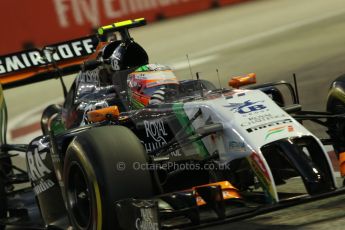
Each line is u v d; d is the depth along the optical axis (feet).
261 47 207.00
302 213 67.36
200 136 65.51
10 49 246.27
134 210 58.23
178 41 248.52
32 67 99.14
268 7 300.81
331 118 73.77
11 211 85.92
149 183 62.39
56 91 199.21
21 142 138.51
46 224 76.13
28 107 182.91
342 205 67.41
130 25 83.71
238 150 62.13
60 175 70.85
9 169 96.73
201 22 285.02
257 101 66.23
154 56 226.79
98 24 268.00
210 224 58.08
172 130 69.00
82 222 66.23
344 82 73.77
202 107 66.23
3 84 98.17
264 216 69.10
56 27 255.91
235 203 64.03
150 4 297.74
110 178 61.11
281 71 164.04
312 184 58.75
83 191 66.74
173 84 76.28
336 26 219.61
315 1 297.33
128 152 62.44
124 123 73.46
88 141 63.16
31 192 90.02
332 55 169.78
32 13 252.21
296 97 76.38
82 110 82.53
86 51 100.22
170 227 59.57
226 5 319.68
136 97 76.28
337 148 74.64
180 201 59.77
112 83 81.82
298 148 60.80
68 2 260.21
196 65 195.93
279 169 64.28
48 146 76.18
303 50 187.21
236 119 63.62
